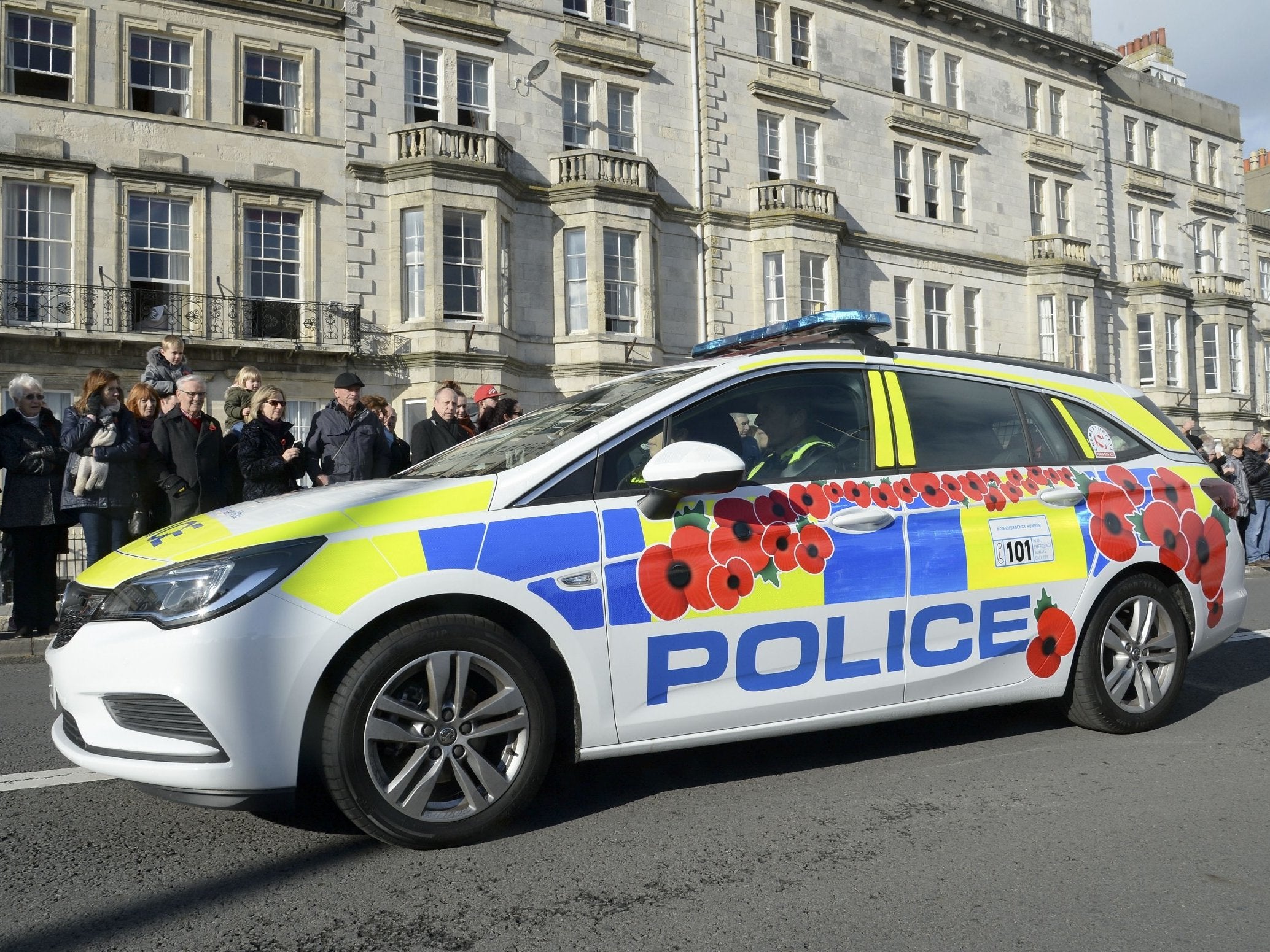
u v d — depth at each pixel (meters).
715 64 24.31
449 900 2.88
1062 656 4.33
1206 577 4.77
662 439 3.73
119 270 18.61
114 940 2.65
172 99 19.33
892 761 4.23
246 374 9.37
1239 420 34.41
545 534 3.40
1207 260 35.38
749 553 3.67
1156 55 37.53
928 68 28.34
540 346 21.78
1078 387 4.76
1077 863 3.14
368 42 20.64
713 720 3.60
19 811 3.71
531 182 21.81
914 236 27.34
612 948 2.59
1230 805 3.68
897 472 4.10
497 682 3.33
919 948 2.59
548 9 22.50
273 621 3.03
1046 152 30.42
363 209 20.45
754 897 2.89
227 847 3.31
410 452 9.38
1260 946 2.60
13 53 18.16
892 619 3.90
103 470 7.50
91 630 3.16
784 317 24.19
